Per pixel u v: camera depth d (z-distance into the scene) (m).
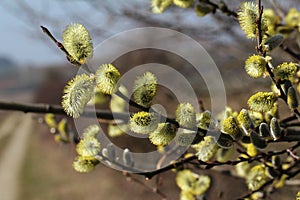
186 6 0.81
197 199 0.83
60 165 4.86
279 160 0.74
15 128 7.50
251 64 0.64
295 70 0.64
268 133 0.66
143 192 1.52
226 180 1.03
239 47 1.41
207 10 0.81
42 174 4.88
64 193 4.14
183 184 0.83
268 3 0.94
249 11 0.65
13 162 5.80
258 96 0.64
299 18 0.83
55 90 4.54
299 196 0.65
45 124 1.11
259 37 0.65
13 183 4.96
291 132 0.69
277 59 0.94
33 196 4.40
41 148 5.77
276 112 0.72
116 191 3.28
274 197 1.06
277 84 0.65
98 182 3.79
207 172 0.94
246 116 0.66
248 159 0.70
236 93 1.34
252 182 0.77
